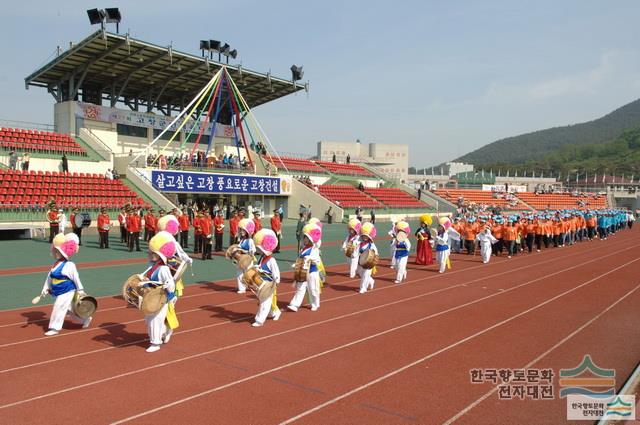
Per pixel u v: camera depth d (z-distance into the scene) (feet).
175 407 20.72
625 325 35.29
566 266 71.00
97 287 47.80
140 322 34.86
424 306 41.57
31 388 22.62
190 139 165.68
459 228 88.84
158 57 134.00
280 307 40.75
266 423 19.33
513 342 30.81
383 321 36.06
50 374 24.41
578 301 44.29
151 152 151.94
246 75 160.25
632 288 51.75
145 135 153.38
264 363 26.40
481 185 274.77
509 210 228.22
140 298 27.73
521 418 20.11
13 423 19.13
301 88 176.55
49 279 31.71
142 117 149.28
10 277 52.49
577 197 267.59
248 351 28.43
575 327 34.63
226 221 127.65
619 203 297.53
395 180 215.92
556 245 104.63
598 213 136.05
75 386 22.90
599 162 571.28
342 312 39.01
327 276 58.80
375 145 304.30
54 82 140.36
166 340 29.71
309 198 154.20
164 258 28.81
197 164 135.74
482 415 20.35
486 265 71.61
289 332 32.68
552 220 103.81
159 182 118.21
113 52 126.41
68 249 31.73
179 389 22.68
